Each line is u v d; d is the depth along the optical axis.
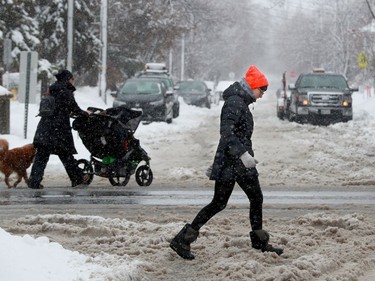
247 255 17.41
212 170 17.12
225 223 21.73
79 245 18.17
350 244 19.05
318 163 41.44
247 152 16.50
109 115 31.48
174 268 16.58
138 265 16.00
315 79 78.75
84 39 95.19
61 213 24.19
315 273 16.03
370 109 95.38
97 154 32.19
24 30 76.62
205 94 112.62
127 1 121.25
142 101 72.00
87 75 114.50
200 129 70.44
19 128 52.56
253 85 17.05
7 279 13.73
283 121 82.00
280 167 39.94
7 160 31.12
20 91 48.16
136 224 20.81
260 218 17.69
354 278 15.99
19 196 28.67
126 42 121.44
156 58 134.50
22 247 15.60
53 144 30.98
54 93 30.92
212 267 16.36
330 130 67.31
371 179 35.06
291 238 19.31
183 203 26.91
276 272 15.80
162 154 47.62
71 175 31.98
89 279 14.40
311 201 27.72
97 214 23.97
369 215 24.03
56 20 93.69
